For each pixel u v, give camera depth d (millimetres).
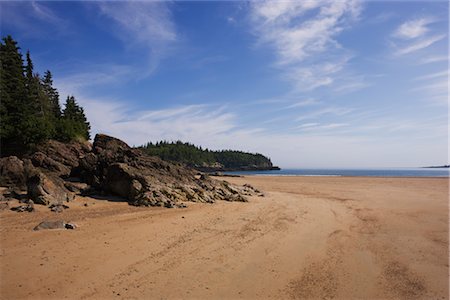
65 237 10852
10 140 33406
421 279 8375
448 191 31047
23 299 6582
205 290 7410
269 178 63188
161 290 7297
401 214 17703
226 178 63406
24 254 9023
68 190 20922
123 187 20531
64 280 7531
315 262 9516
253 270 8742
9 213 14117
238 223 14648
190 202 20891
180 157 171875
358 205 21328
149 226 13180
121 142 31750
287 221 15414
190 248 10430
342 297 7320
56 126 38438
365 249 10867
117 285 7441
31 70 50219
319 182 47750
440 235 12859
